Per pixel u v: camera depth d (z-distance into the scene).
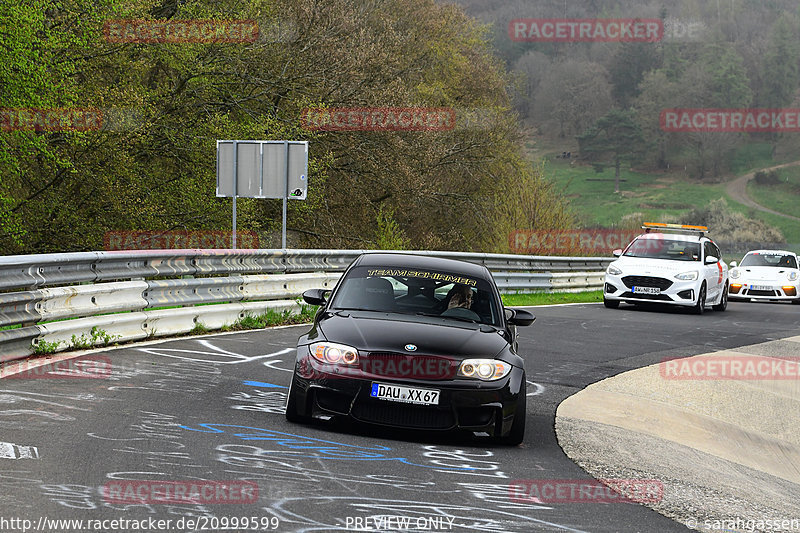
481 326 23.42
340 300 24.27
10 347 27.20
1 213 68.88
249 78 85.19
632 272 64.25
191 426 20.61
